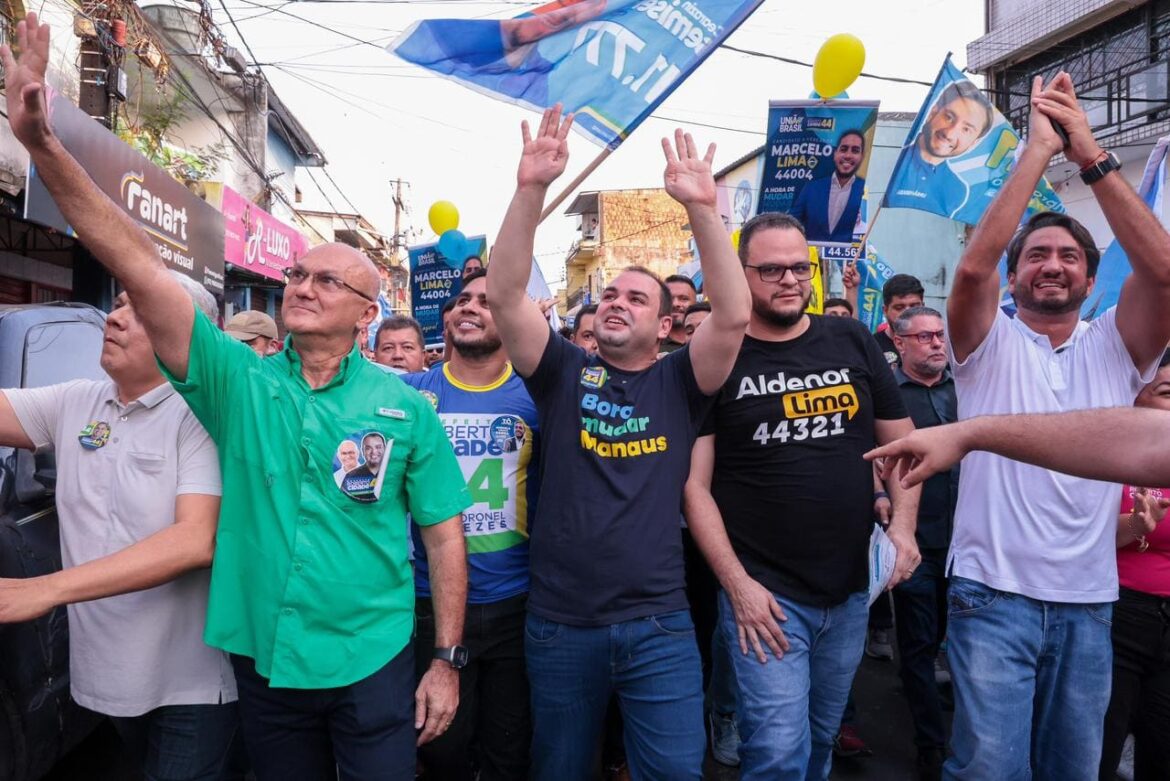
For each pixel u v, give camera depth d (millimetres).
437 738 2625
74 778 3242
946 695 4156
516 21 3359
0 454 2744
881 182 17656
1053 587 2342
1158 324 2316
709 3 3357
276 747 2064
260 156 15273
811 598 2490
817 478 2500
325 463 2012
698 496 2586
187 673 2076
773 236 2553
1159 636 2547
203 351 1965
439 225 6305
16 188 6734
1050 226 2504
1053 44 14070
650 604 2295
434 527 2244
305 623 1966
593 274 38500
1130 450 1553
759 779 2359
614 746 3230
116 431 2094
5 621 1686
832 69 4582
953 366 2613
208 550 1992
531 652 2393
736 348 2367
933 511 3562
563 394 2490
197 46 12367
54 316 3381
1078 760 2385
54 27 7781
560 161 2252
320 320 2041
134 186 7367
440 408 2793
